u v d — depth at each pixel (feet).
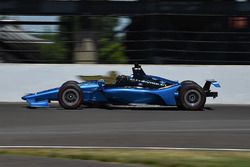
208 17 237.25
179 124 152.15
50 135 130.52
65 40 232.94
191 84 188.34
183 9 233.96
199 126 148.46
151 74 218.18
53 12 232.32
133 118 164.66
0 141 121.08
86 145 116.26
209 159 99.25
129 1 233.35
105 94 185.68
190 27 236.84
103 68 217.77
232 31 236.22
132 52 233.96
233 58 235.20
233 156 102.78
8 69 215.10
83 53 233.14
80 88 185.98
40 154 103.40
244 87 217.56
